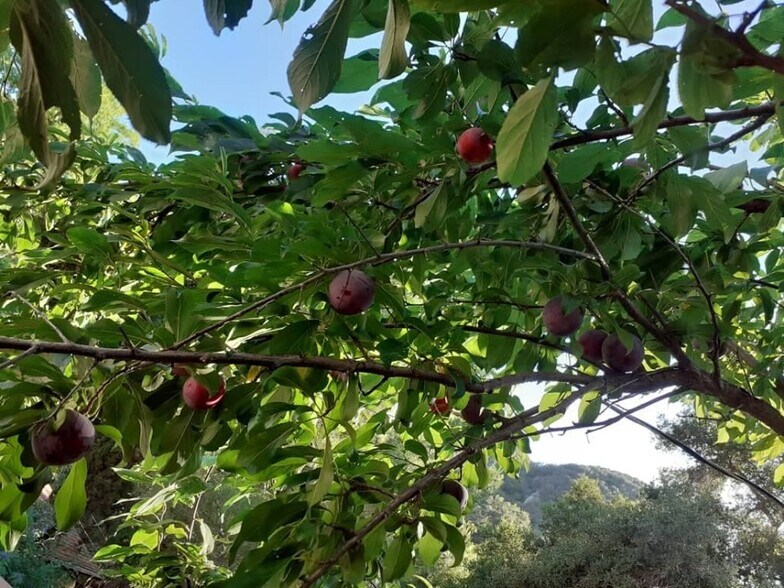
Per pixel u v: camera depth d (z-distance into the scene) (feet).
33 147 1.62
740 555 33.27
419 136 5.71
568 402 5.42
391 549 4.61
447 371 5.39
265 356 4.17
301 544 4.03
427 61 4.41
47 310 7.02
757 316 8.13
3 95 3.88
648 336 6.15
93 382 3.92
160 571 7.33
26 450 3.51
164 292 4.64
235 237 4.80
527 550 36.47
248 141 6.15
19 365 3.37
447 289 6.64
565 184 5.20
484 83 4.70
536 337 6.06
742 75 3.78
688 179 4.82
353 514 4.52
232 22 2.53
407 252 4.31
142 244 4.89
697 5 2.21
